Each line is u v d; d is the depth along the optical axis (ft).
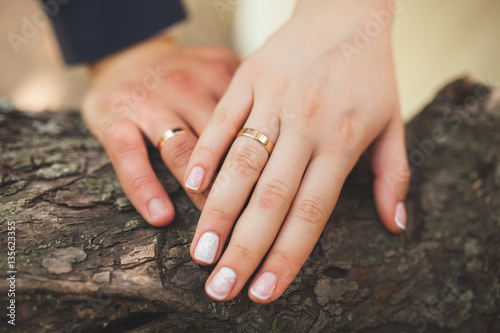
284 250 0.69
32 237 0.71
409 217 0.88
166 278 0.70
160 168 0.85
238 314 0.72
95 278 0.68
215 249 0.69
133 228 0.75
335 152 0.76
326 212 0.72
